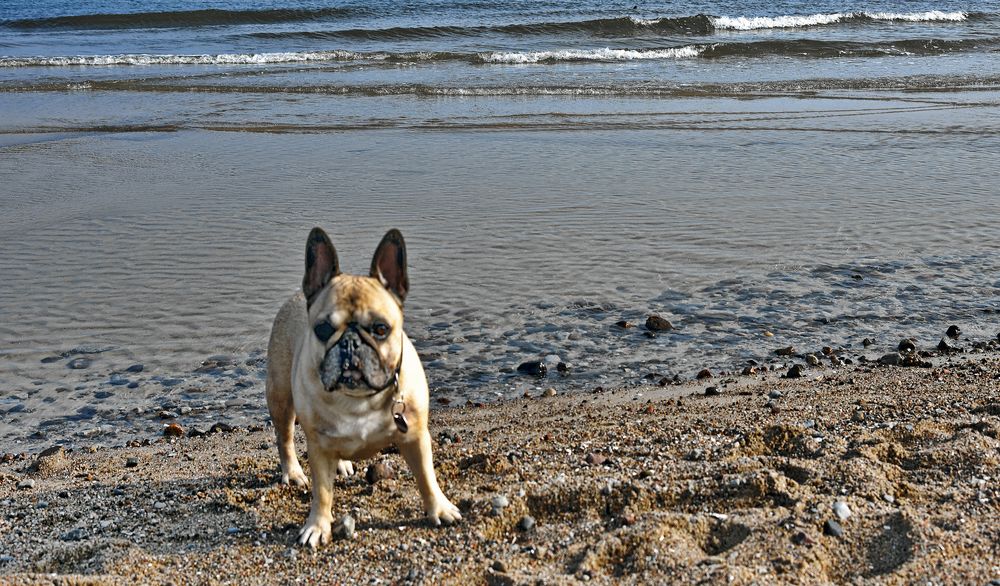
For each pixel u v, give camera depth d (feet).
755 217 18.34
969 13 59.62
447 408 11.48
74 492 9.77
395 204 19.22
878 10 64.34
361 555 8.64
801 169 22.30
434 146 24.99
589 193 20.11
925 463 9.29
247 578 8.46
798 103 32.01
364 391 8.27
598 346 12.80
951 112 29.89
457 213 18.57
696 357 12.55
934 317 13.57
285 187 20.65
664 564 8.21
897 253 16.29
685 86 35.60
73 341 12.91
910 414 10.27
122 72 40.09
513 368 12.34
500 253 16.20
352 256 15.88
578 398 11.62
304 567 8.55
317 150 24.56
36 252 16.24
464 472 9.67
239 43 49.57
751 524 8.54
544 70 40.42
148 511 9.39
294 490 9.55
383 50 46.39
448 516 8.90
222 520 9.20
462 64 42.47
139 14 57.72
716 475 9.18
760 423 10.21
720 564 8.16
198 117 29.78
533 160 23.31
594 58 44.01
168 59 43.21
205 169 22.39
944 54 45.14
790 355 12.55
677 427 10.30
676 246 16.62
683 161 23.17
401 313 8.63
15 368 12.34
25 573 8.58
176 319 13.52
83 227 17.69
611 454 9.78
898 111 30.19
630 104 31.94
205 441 10.95
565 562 8.40
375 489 9.48
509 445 10.14
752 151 24.29
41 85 35.94
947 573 8.05
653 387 11.84
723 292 14.56
